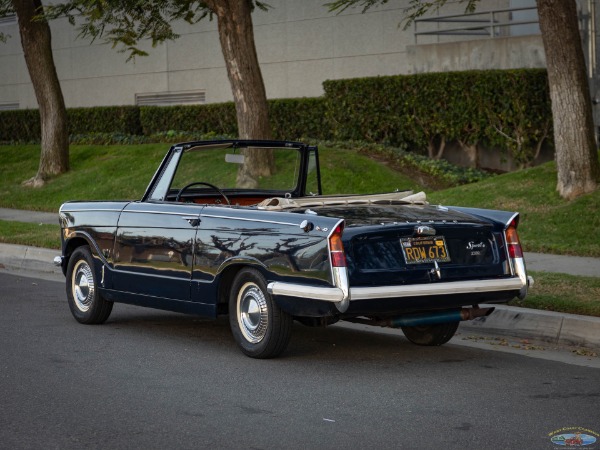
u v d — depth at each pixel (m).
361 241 7.05
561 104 15.11
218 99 27.92
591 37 19.69
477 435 5.60
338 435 5.61
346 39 24.98
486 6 22.34
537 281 10.49
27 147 27.48
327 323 7.44
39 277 13.32
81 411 6.16
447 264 7.36
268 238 7.37
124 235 8.73
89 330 9.11
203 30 28.03
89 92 31.11
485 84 19.89
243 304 7.71
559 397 6.50
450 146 21.27
